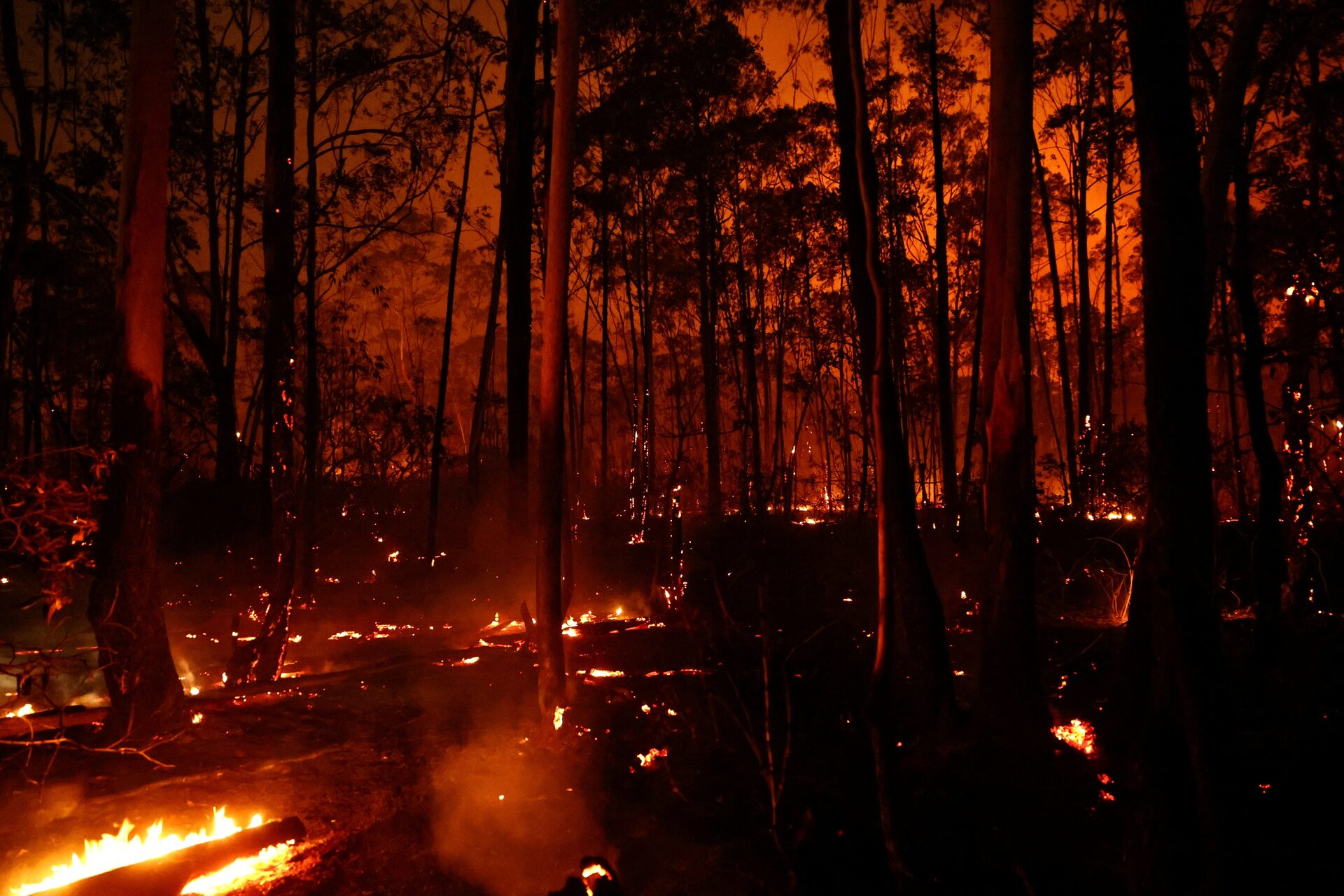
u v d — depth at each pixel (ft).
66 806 19.26
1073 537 52.75
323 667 34.60
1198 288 13.25
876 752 15.23
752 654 31.17
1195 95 37.86
